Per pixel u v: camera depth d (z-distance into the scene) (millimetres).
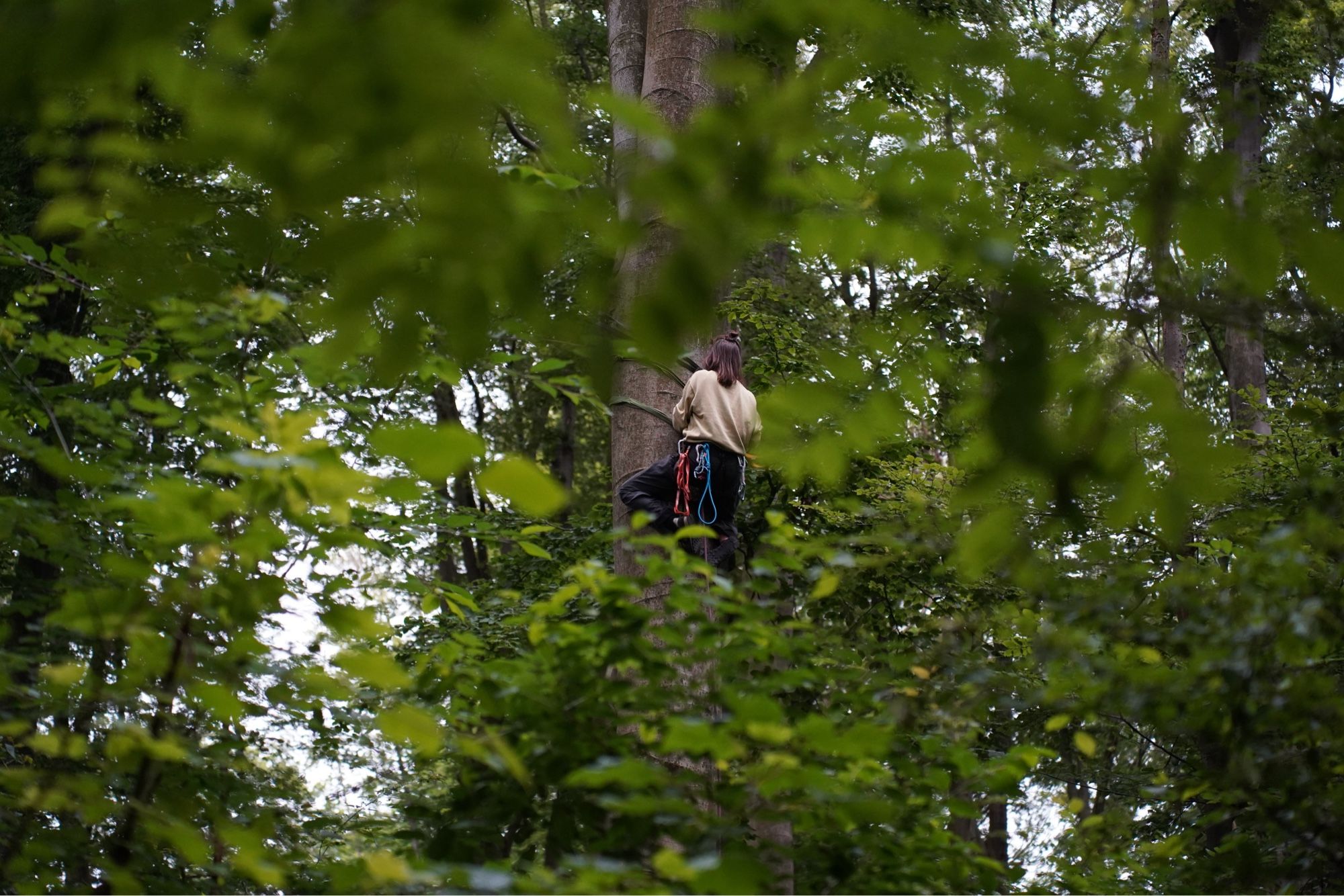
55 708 3088
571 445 18734
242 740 3623
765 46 1434
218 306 3281
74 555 3523
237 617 2557
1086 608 3195
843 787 2717
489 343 1304
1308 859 3254
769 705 2352
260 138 1196
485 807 3047
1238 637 3057
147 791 2748
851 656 3404
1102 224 1732
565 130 1166
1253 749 3184
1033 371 1641
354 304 1264
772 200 1411
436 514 4805
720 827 2723
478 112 1128
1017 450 1688
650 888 2375
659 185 1240
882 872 3002
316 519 3270
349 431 4137
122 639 2570
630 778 2387
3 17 1206
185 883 3469
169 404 4266
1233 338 11750
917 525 3256
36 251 4070
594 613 3395
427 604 4398
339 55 1092
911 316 2088
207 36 1235
